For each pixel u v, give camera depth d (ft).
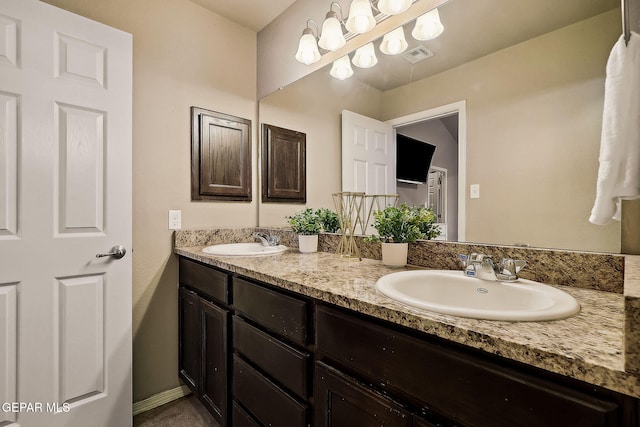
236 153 6.88
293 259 4.77
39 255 4.14
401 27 4.54
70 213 4.38
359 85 5.12
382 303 2.42
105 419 4.61
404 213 4.15
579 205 2.96
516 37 3.42
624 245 2.74
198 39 6.36
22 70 4.05
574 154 2.99
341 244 5.13
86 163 4.53
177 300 6.00
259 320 3.76
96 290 4.59
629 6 2.43
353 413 2.59
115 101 4.82
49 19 4.25
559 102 3.09
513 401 1.70
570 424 1.51
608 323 1.99
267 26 7.05
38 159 4.15
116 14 5.35
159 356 5.76
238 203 6.92
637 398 1.37
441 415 2.03
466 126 3.82
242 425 4.04
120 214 4.84
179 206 6.04
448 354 1.98
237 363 4.18
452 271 3.55
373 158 4.89
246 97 7.11
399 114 4.56
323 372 2.89
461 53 3.89
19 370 3.96
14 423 3.92
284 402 3.32
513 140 3.43
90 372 4.50
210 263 4.77
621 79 2.34
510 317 2.03
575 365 1.50
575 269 2.98
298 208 6.23
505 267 3.08
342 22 5.33
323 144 5.72
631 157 2.32
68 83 4.39
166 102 5.90
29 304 4.05
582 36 2.95
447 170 3.98
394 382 2.28
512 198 3.42
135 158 5.53
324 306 2.94
